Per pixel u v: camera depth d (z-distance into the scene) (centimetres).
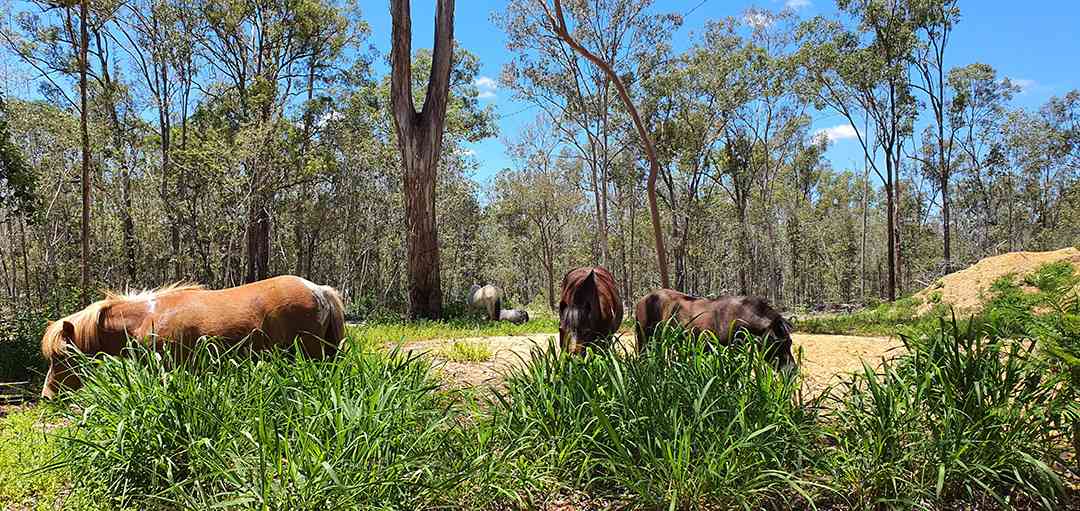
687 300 725
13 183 1321
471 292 2436
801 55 3503
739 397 455
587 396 466
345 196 3638
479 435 444
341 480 371
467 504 421
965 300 1902
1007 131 4253
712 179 4519
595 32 3309
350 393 454
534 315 3481
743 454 421
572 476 460
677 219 4209
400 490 394
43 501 443
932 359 467
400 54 1998
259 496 364
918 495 425
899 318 1816
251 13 2903
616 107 3662
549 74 3509
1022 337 488
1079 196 4766
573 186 4978
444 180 4147
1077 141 4509
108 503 426
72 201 3075
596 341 678
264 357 566
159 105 2748
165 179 2602
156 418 430
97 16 2030
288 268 3681
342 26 3091
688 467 420
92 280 2389
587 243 5638
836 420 492
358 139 3347
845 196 6781
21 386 851
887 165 3466
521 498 431
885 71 3309
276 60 2966
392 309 3122
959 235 5806
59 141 2527
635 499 429
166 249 2761
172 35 2705
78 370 623
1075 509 420
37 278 3328
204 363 499
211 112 2808
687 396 463
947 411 441
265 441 380
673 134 3834
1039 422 452
